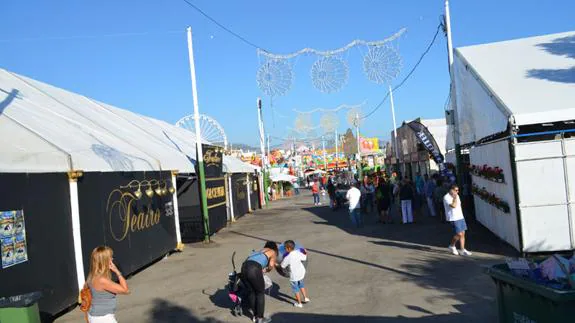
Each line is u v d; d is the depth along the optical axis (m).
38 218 8.24
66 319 8.46
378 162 66.31
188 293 9.70
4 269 7.20
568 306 4.33
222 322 7.62
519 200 10.57
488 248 11.99
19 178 7.84
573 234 10.35
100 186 10.55
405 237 15.00
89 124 14.30
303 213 27.45
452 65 17.38
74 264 9.26
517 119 10.48
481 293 8.12
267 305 8.38
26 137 9.33
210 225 18.52
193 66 17.05
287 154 93.44
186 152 20.69
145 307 8.82
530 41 16.53
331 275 10.41
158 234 13.84
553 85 11.88
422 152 31.67
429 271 10.04
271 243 7.95
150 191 13.08
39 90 14.80
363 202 23.81
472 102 14.70
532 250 10.52
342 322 7.16
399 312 7.43
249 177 31.94
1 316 5.82
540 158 10.51
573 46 14.98
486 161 13.72
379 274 10.15
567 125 11.95
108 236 10.70
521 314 4.94
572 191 10.39
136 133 18.11
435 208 19.94
